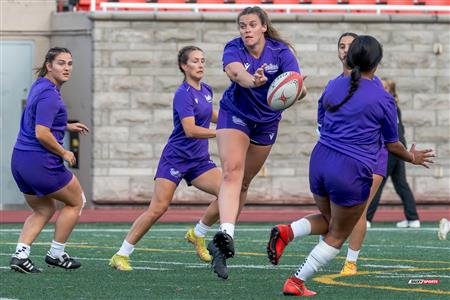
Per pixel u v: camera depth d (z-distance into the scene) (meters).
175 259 35.56
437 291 26.39
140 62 65.50
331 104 24.77
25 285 27.80
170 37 65.62
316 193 25.44
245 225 53.72
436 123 67.44
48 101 30.56
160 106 65.75
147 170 65.75
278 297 25.23
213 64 65.62
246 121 28.33
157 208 32.75
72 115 66.25
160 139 65.75
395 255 37.28
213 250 28.20
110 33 65.38
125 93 65.50
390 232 49.16
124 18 65.31
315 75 66.38
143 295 25.66
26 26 67.19
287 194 66.38
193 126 32.88
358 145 24.52
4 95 67.19
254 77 26.44
